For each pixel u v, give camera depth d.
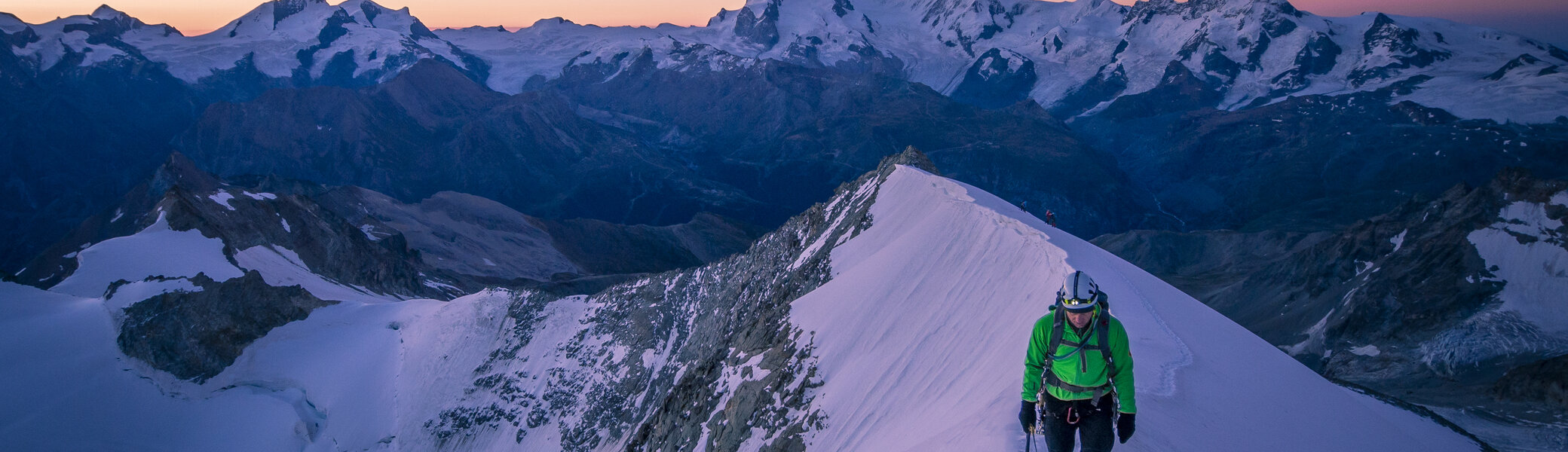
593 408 60.12
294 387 76.44
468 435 66.50
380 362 77.62
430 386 72.38
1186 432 10.37
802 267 46.12
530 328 71.81
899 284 29.42
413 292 138.38
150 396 74.00
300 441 70.50
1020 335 17.67
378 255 138.00
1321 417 14.77
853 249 41.34
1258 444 11.16
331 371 77.50
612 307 68.12
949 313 24.66
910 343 24.02
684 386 38.16
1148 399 11.43
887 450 16.25
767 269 54.50
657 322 62.47
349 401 73.88
